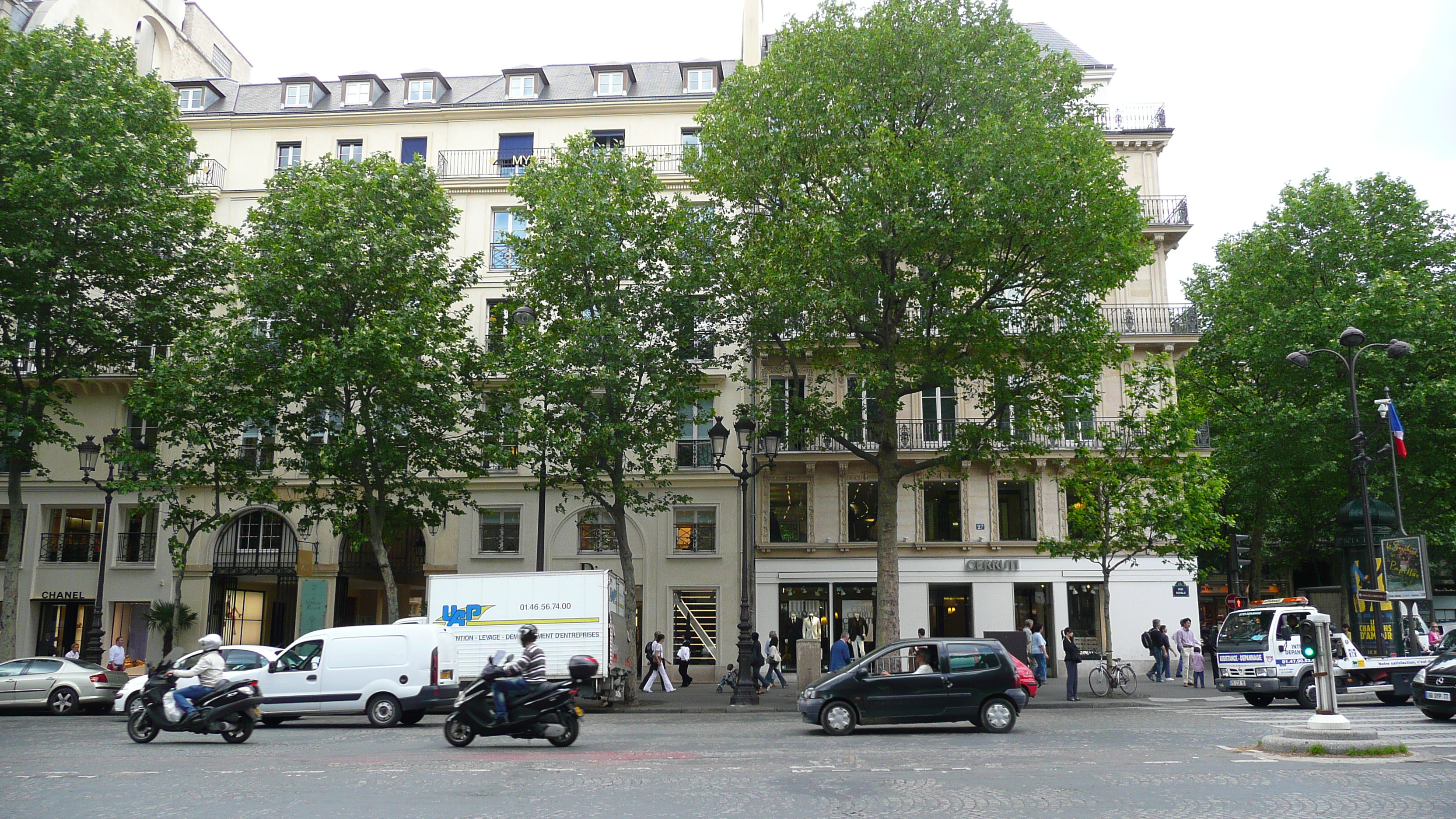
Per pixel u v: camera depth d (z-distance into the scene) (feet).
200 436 91.25
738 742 48.80
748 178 83.76
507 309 93.71
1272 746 41.32
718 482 111.86
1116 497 85.81
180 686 50.78
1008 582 109.09
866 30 81.00
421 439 89.66
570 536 112.88
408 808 28.55
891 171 75.56
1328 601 138.62
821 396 86.84
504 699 46.39
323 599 112.78
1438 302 107.55
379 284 87.30
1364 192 120.98
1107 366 91.20
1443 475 107.65
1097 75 122.52
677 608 110.73
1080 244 75.72
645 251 86.48
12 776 36.60
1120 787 32.14
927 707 53.01
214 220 118.83
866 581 110.22
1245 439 118.73
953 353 84.33
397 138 122.62
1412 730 49.67
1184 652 99.50
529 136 121.90
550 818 26.81
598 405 84.02
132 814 27.94
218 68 152.46
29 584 115.24
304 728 61.36
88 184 90.12
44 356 97.40
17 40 92.68
